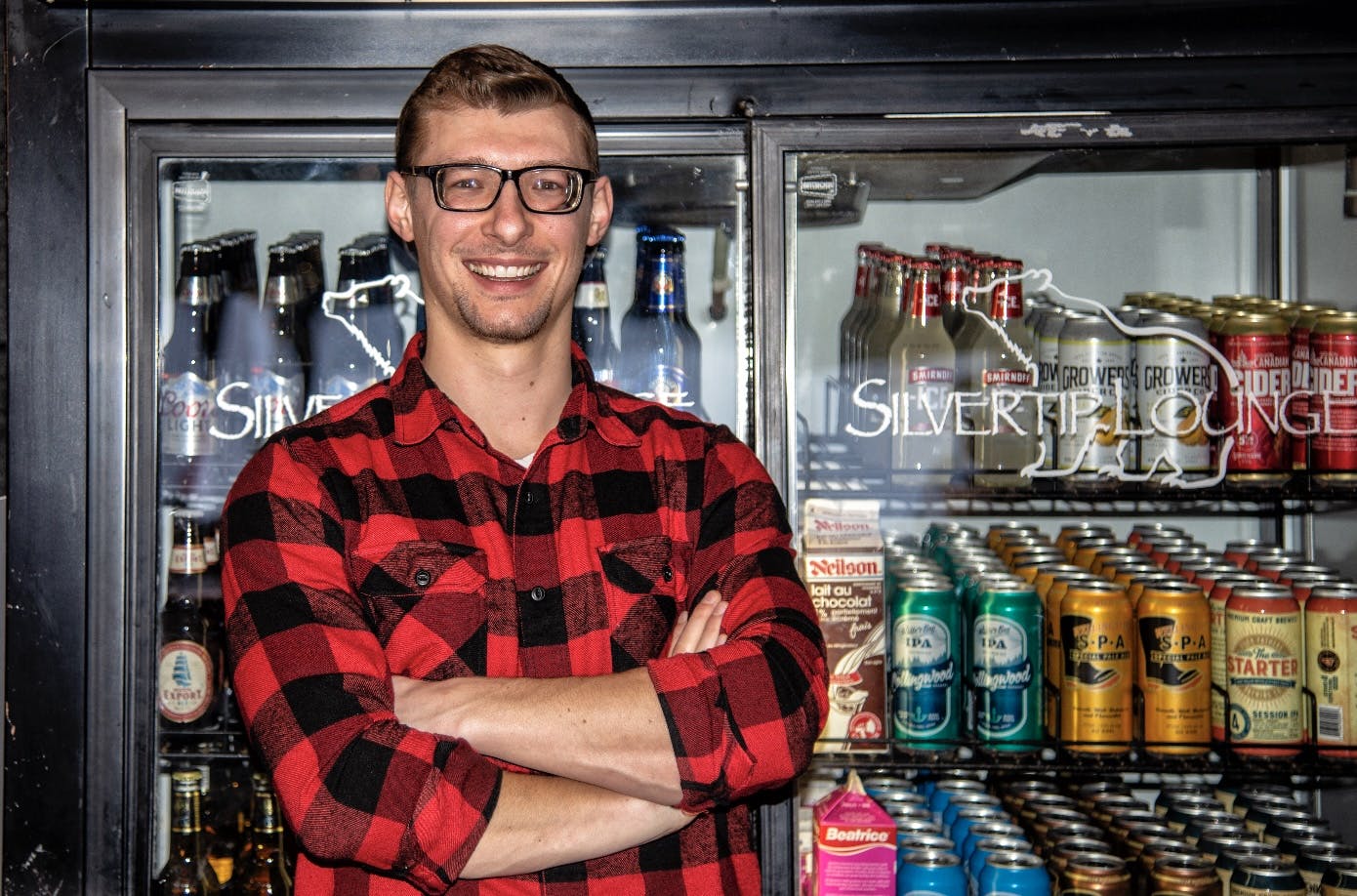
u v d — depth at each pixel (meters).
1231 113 1.54
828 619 1.69
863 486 1.70
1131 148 1.58
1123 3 1.54
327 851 1.09
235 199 1.93
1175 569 1.84
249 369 1.78
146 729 1.52
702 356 1.94
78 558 1.51
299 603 1.17
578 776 1.13
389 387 1.35
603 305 1.82
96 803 1.51
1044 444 1.73
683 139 1.55
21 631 1.51
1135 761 1.63
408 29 1.54
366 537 1.23
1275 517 2.06
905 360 1.73
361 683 1.14
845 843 1.61
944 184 1.86
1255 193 2.00
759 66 1.54
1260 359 1.74
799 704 1.18
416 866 1.09
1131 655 1.67
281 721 1.12
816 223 1.99
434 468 1.28
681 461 1.33
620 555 1.28
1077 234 2.01
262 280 1.92
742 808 1.32
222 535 1.24
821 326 1.99
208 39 1.53
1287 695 1.66
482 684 1.16
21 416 1.51
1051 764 1.62
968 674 1.72
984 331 1.74
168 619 1.70
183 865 1.65
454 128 1.27
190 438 1.72
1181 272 2.01
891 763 1.62
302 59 1.53
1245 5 1.54
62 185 1.52
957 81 1.54
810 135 1.54
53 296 1.51
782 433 1.53
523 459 1.33
